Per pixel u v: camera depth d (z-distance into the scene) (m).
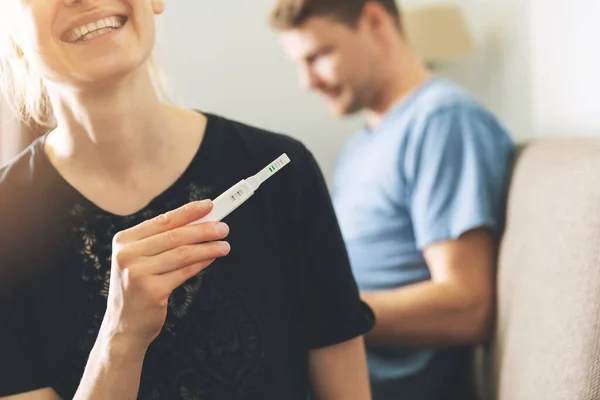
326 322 0.78
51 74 0.63
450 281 1.13
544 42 1.36
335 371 0.80
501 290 1.08
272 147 0.76
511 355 0.98
